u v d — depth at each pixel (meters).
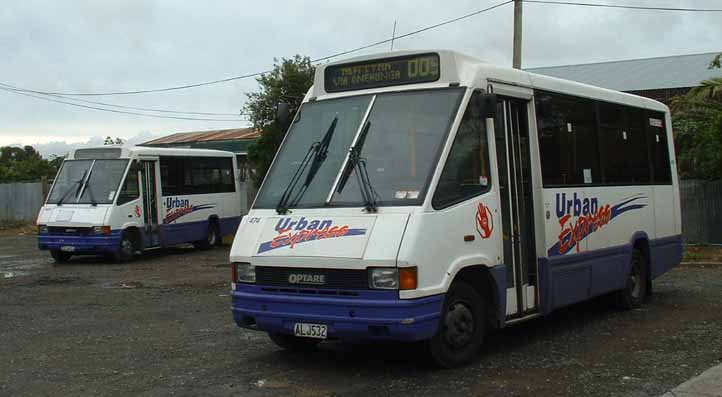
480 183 7.87
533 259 8.77
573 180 9.55
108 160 20.44
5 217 34.66
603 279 10.09
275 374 7.62
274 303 7.39
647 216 11.45
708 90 19.61
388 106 8.02
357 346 8.88
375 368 7.75
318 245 7.17
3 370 8.09
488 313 8.02
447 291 7.27
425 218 7.04
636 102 11.50
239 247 7.75
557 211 9.08
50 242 19.72
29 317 11.49
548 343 8.85
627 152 11.09
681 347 8.49
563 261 9.13
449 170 7.45
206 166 23.56
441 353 7.44
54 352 8.95
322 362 8.10
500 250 8.04
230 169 24.75
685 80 32.88
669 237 12.20
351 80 8.45
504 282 8.04
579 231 9.53
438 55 7.93
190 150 22.75
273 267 7.42
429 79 7.98
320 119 8.41
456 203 7.45
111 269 18.39
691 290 12.98
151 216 21.02
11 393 7.16
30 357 8.71
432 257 7.04
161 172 21.48
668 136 12.48
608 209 10.29
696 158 20.77
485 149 8.01
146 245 20.67
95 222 19.36
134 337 9.76
